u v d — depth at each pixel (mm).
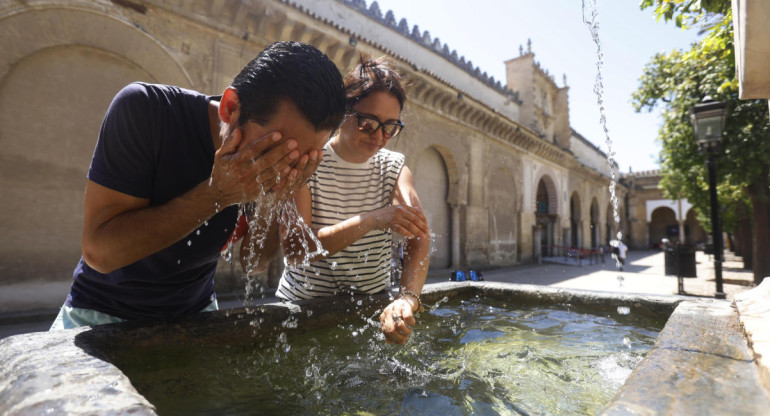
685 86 9523
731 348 863
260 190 859
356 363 1163
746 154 7938
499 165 15305
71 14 5871
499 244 15156
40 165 5812
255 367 1079
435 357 1262
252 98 794
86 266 1145
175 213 863
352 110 1476
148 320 1053
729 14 3254
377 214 1395
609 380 1075
